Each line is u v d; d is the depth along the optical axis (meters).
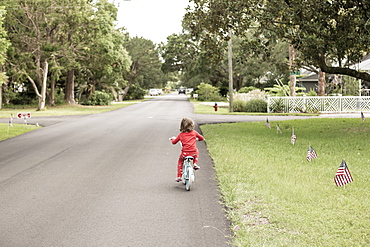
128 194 6.79
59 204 6.23
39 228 5.16
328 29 14.82
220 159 9.76
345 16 14.61
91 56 42.53
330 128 16.77
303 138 13.82
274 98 30.69
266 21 14.98
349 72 15.55
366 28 13.65
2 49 23.31
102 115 28.30
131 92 71.50
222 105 43.88
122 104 49.31
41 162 10.00
